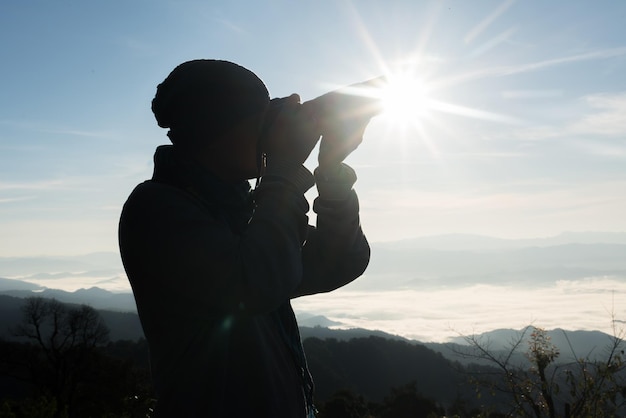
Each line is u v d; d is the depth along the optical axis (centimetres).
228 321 120
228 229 119
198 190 125
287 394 123
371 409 3912
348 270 146
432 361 7869
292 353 132
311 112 122
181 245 112
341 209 139
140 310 124
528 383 610
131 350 5172
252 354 120
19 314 11075
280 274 113
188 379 119
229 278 110
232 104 124
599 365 584
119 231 127
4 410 1008
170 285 114
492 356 631
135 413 695
